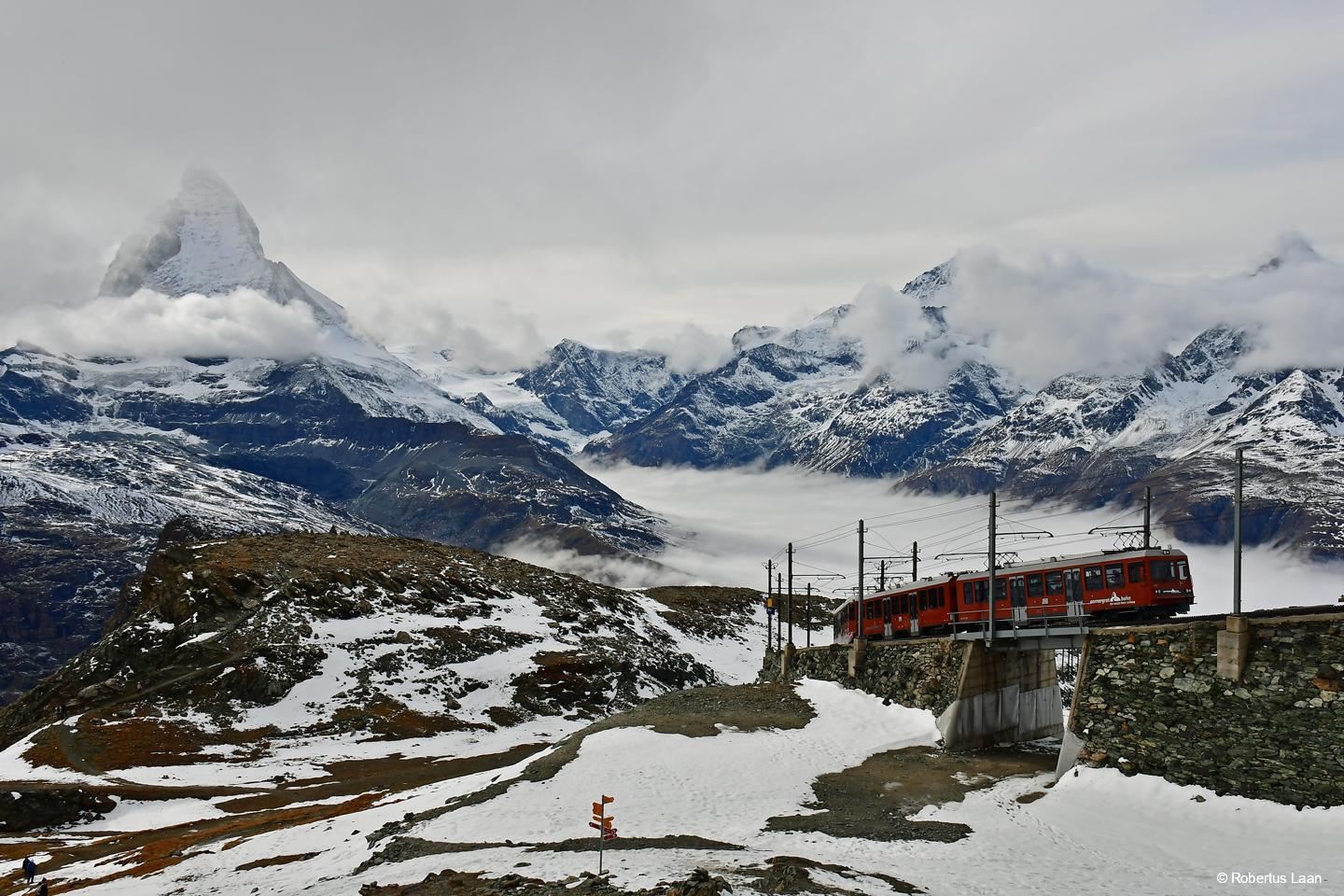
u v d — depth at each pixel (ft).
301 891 142.41
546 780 193.77
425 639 445.78
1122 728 168.35
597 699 436.76
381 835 173.47
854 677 256.32
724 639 619.67
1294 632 152.56
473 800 187.32
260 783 299.99
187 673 393.91
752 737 219.61
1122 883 127.85
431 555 587.27
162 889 162.40
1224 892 123.34
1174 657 165.68
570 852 145.48
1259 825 144.15
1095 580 204.23
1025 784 178.81
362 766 321.73
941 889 124.77
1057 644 208.13
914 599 249.96
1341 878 123.24
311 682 396.37
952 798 174.70
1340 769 141.49
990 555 219.00
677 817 166.50
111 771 311.47
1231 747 153.89
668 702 267.39
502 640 468.34
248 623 429.38
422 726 377.71
